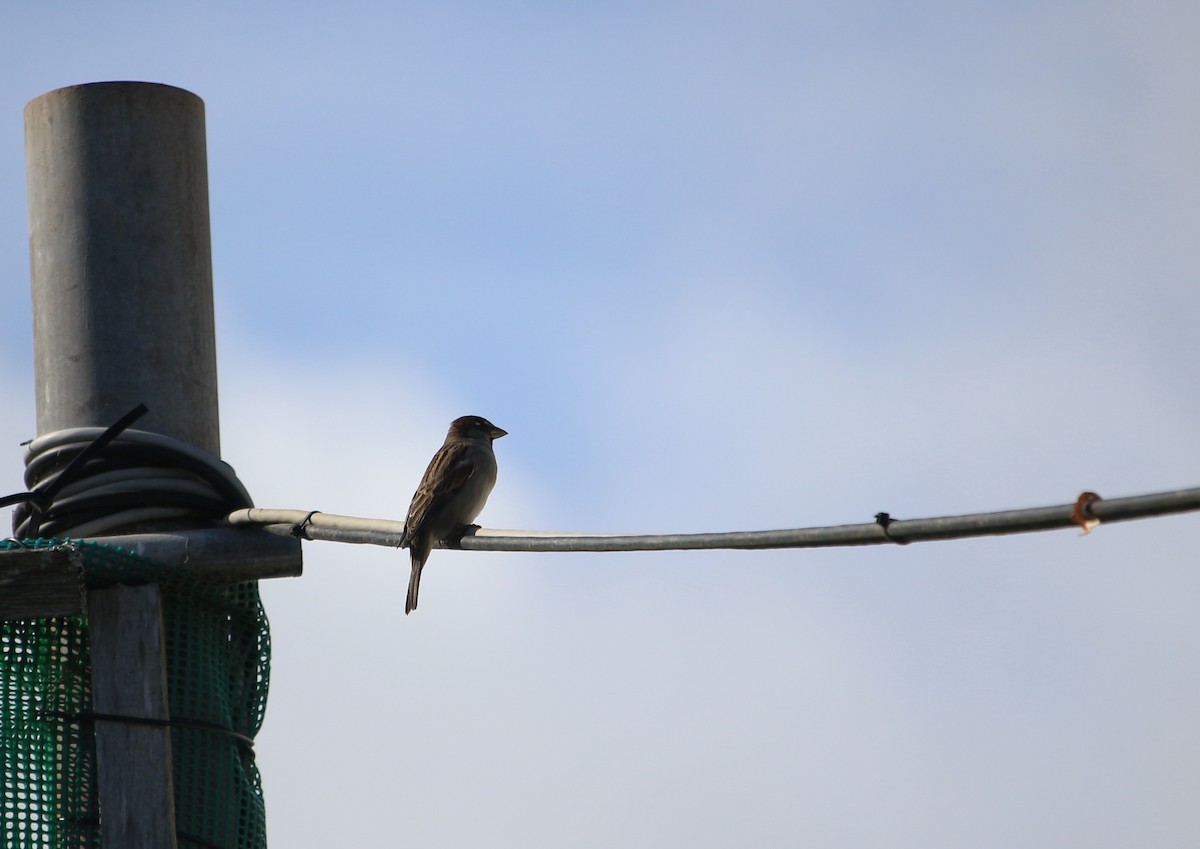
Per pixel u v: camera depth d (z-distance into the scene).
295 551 11.38
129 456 11.50
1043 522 7.24
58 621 11.13
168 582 11.09
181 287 11.96
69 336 11.78
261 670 11.66
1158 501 6.87
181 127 12.25
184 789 10.76
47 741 10.88
